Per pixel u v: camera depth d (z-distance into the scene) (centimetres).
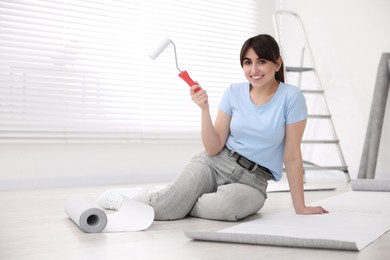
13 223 211
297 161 220
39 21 395
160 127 455
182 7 473
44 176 389
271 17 536
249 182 225
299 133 217
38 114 389
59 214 238
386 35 418
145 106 445
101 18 425
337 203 266
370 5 431
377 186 331
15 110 380
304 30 468
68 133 402
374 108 407
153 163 450
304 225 192
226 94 230
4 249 160
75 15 411
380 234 175
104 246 164
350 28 450
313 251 154
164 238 178
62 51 403
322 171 480
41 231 192
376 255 148
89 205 195
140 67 443
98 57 422
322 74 478
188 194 220
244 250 156
